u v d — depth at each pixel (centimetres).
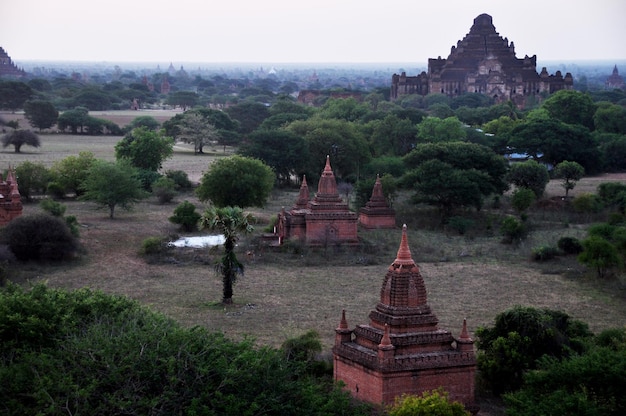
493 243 9525
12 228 7950
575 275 7831
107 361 3488
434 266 8262
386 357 3922
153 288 7088
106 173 10812
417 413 3441
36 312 4259
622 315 6400
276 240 9006
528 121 16512
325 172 8844
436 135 16025
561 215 11375
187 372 3538
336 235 8781
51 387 3322
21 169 12156
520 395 3828
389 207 10344
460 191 10725
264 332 5762
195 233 9812
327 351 5175
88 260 8194
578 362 3869
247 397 3459
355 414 3597
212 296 6831
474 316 6291
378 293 7056
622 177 15512
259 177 11000
